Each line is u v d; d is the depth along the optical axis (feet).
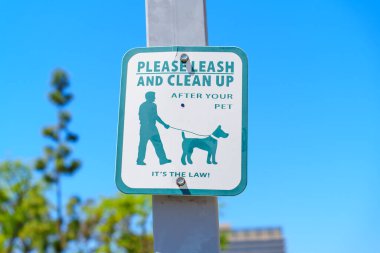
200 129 6.07
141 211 48.32
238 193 5.95
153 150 6.05
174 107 6.13
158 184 5.99
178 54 6.25
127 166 6.03
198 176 5.99
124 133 6.09
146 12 6.53
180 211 6.05
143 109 6.13
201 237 6.00
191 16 6.49
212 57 6.25
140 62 6.25
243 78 6.19
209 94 6.16
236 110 6.12
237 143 6.04
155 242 6.01
